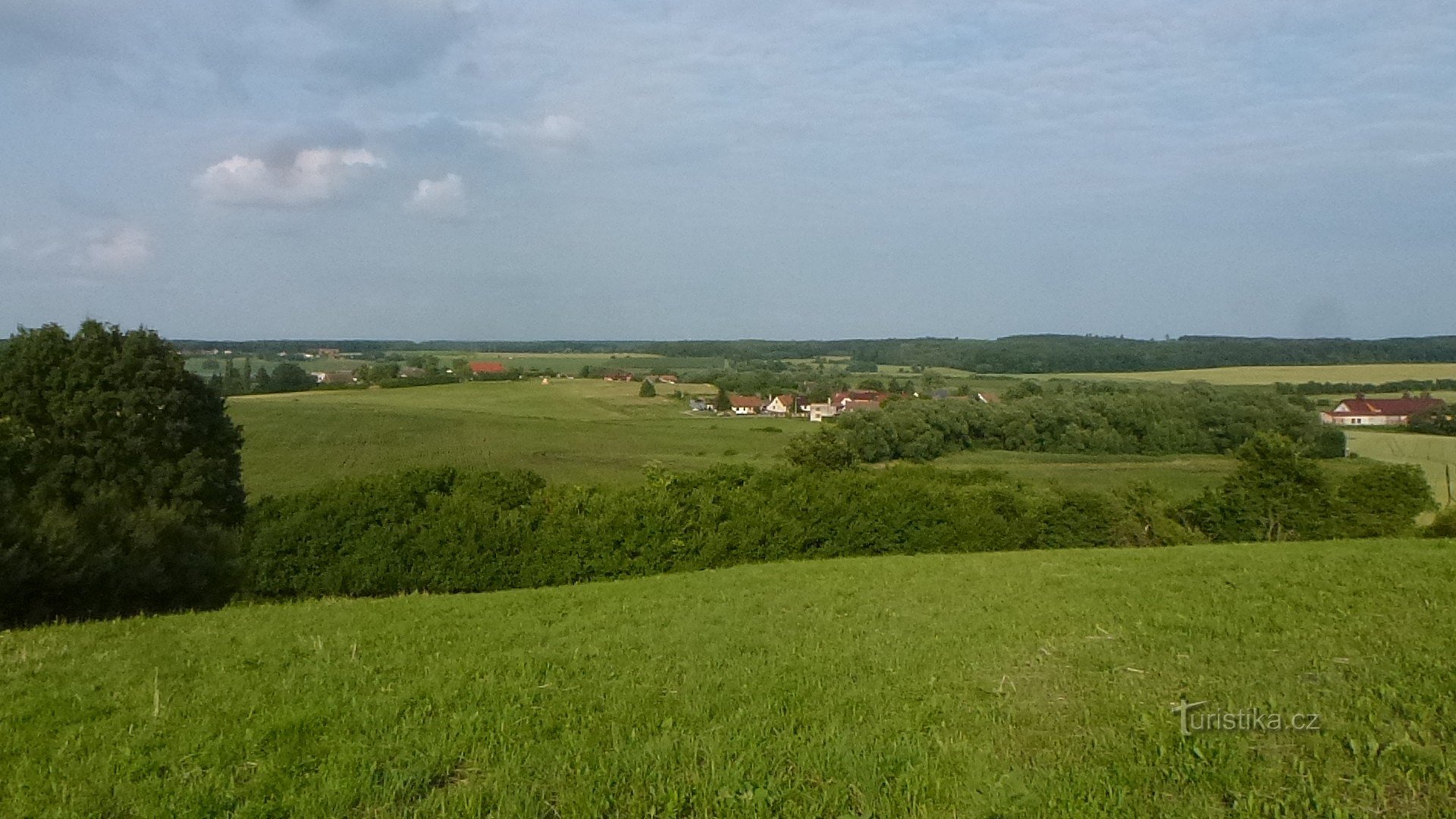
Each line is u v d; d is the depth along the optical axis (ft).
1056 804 15.97
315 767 18.51
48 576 41.19
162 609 47.34
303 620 37.47
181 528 50.83
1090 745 18.62
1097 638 28.25
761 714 21.33
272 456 171.83
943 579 46.11
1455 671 22.25
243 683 25.26
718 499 68.59
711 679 24.62
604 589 47.80
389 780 17.60
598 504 64.28
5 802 17.08
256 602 55.88
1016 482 107.86
